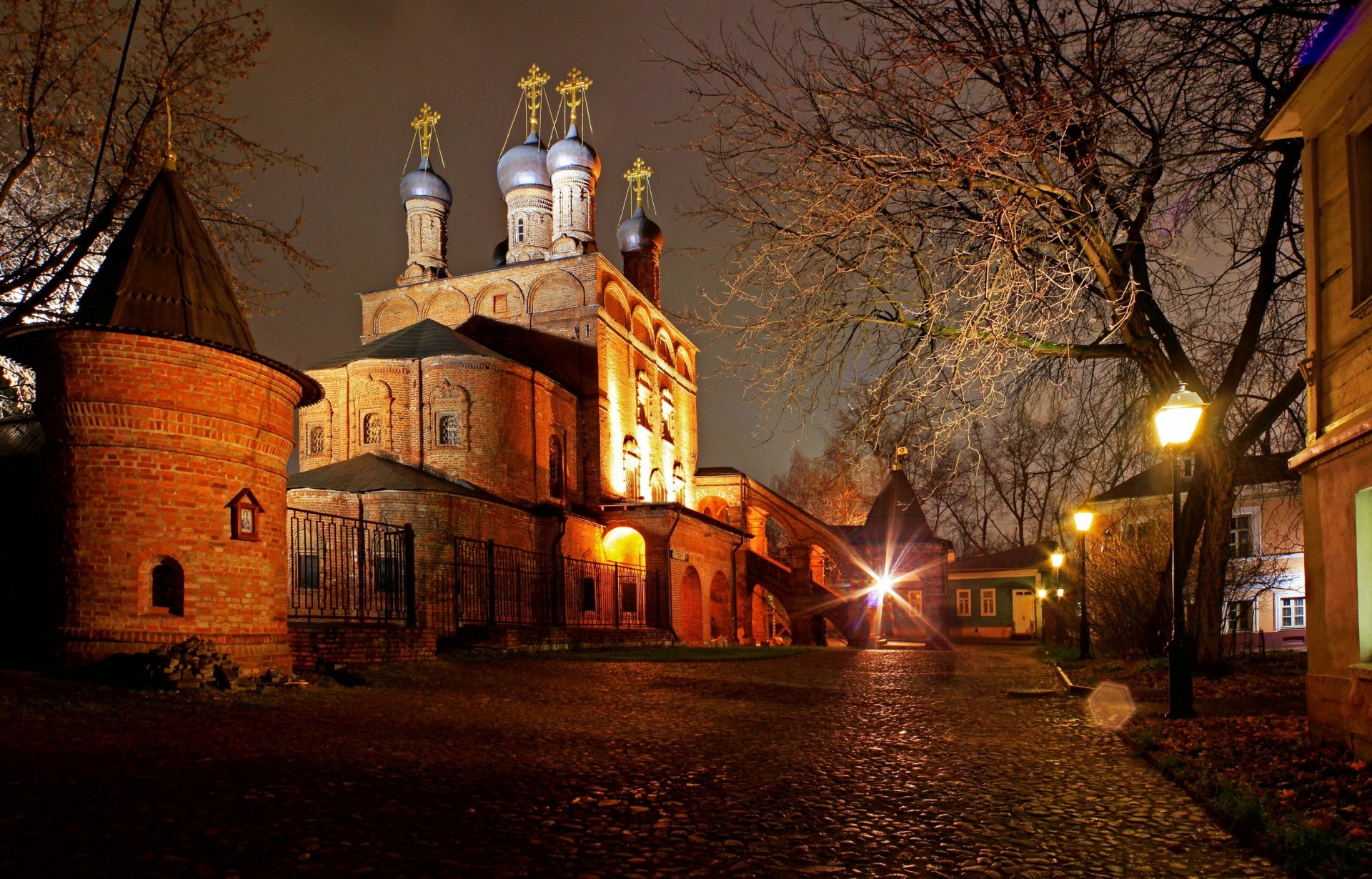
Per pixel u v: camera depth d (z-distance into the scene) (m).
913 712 12.17
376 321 40.03
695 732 9.96
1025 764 8.35
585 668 18.08
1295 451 15.45
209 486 11.55
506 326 37.84
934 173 10.45
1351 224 7.72
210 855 4.88
